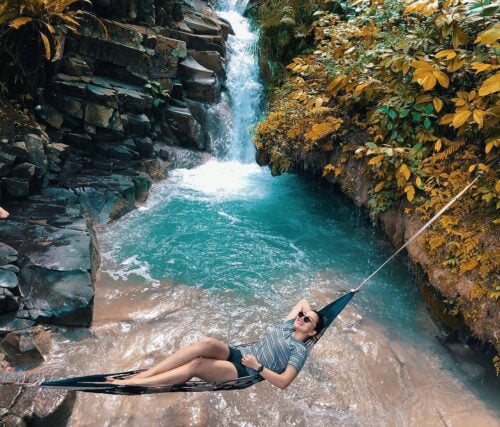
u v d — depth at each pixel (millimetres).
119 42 8555
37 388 3617
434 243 4570
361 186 5891
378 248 6316
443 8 4852
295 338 3557
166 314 5082
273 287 5652
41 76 7477
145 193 7730
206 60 10109
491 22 4602
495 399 4223
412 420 4023
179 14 10312
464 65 4922
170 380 3109
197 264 6035
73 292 4770
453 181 4750
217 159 9727
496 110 4238
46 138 7121
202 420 3848
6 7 6215
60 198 6504
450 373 4488
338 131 6328
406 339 4895
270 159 7199
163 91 9039
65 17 6754
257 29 11023
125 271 5809
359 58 6000
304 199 8008
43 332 4465
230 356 3400
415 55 5148
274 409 4031
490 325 4023
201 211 7473
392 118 5254
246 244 6551
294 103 7219
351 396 4203
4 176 6145
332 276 5902
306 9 9258
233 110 10367
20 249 5211
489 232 4309
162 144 9141
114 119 8195
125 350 4555
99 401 3971
